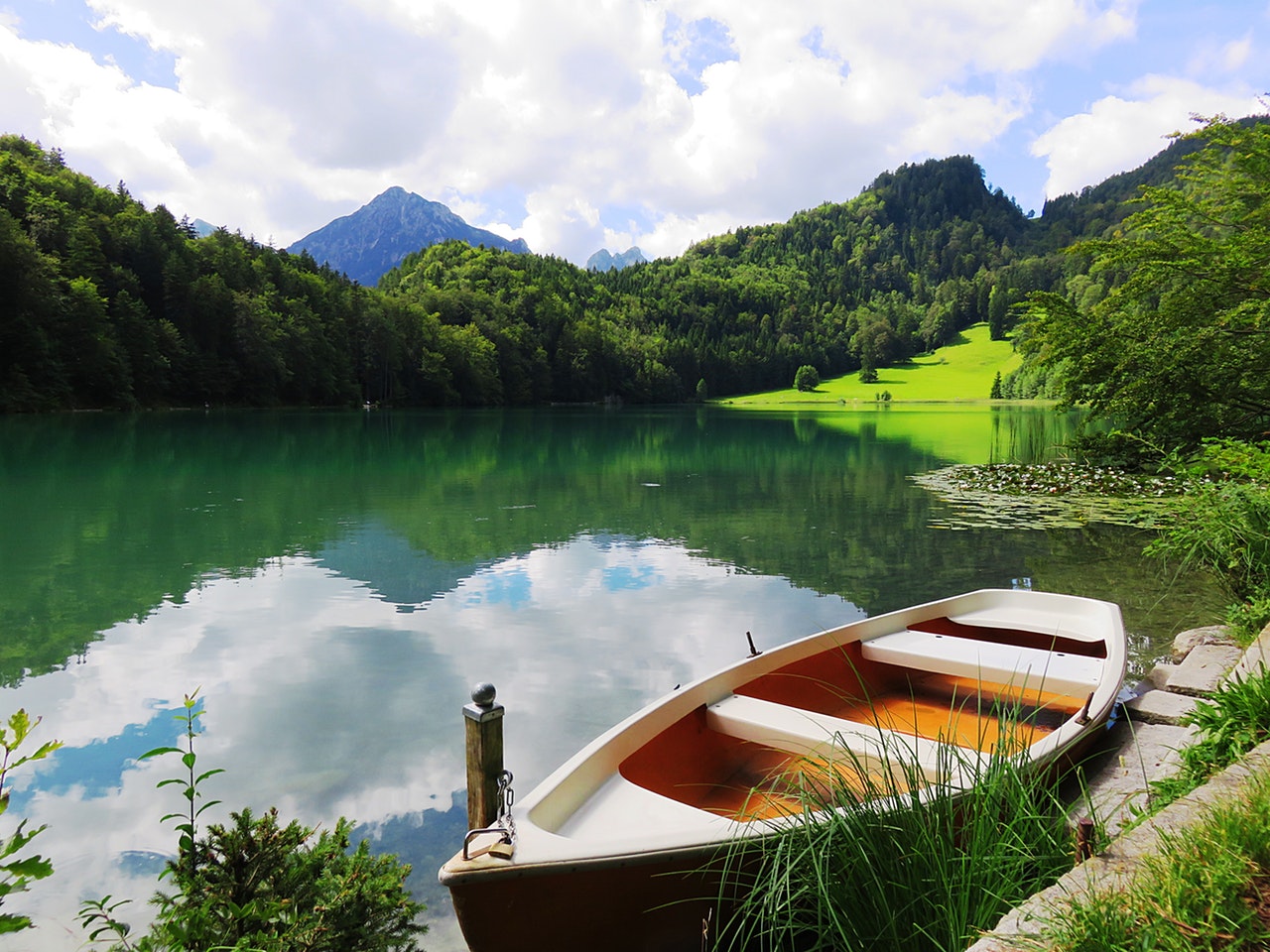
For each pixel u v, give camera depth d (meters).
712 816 2.84
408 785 4.28
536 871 2.38
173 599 8.19
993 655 4.66
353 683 5.80
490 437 36.00
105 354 54.03
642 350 126.75
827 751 3.36
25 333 49.66
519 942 2.45
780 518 13.31
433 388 90.38
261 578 9.12
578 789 2.95
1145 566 9.48
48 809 4.03
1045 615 5.68
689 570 9.50
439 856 3.61
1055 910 1.81
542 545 11.05
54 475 18.95
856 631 4.93
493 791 2.78
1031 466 18.94
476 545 11.05
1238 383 15.01
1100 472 17.28
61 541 11.18
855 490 16.84
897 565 9.69
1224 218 14.93
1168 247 15.16
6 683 5.81
